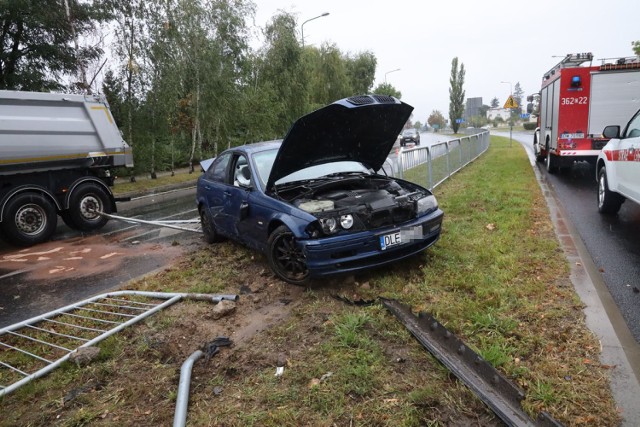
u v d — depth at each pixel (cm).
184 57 1667
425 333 337
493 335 329
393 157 786
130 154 932
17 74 1516
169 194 1421
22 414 291
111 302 465
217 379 308
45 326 423
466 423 247
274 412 267
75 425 274
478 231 606
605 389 266
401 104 483
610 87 1129
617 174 673
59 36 1560
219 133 2002
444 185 1065
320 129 467
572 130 1166
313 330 362
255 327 382
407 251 457
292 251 457
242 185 546
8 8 1395
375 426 249
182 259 612
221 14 1741
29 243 761
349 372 296
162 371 325
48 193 786
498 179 1103
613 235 606
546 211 730
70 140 816
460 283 424
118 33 1570
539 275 441
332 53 3284
